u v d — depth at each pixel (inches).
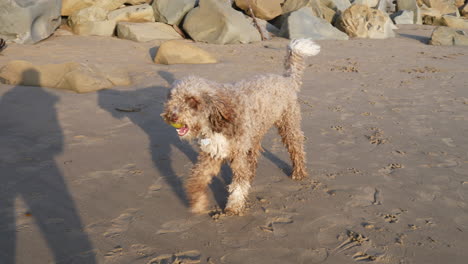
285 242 133.0
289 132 153.1
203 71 243.4
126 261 127.3
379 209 142.2
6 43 285.1
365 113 192.1
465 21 624.7
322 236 134.6
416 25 607.5
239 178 139.8
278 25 464.8
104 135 168.4
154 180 149.7
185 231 134.8
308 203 144.2
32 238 130.3
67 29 358.3
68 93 195.0
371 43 406.6
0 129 166.2
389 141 171.8
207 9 366.6
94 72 205.6
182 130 134.2
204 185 140.5
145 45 322.0
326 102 201.9
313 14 445.1
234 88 140.0
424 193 147.4
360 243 132.8
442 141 171.8
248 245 132.1
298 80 156.2
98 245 130.1
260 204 143.6
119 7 386.6
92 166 153.1
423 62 305.1
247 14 456.4
